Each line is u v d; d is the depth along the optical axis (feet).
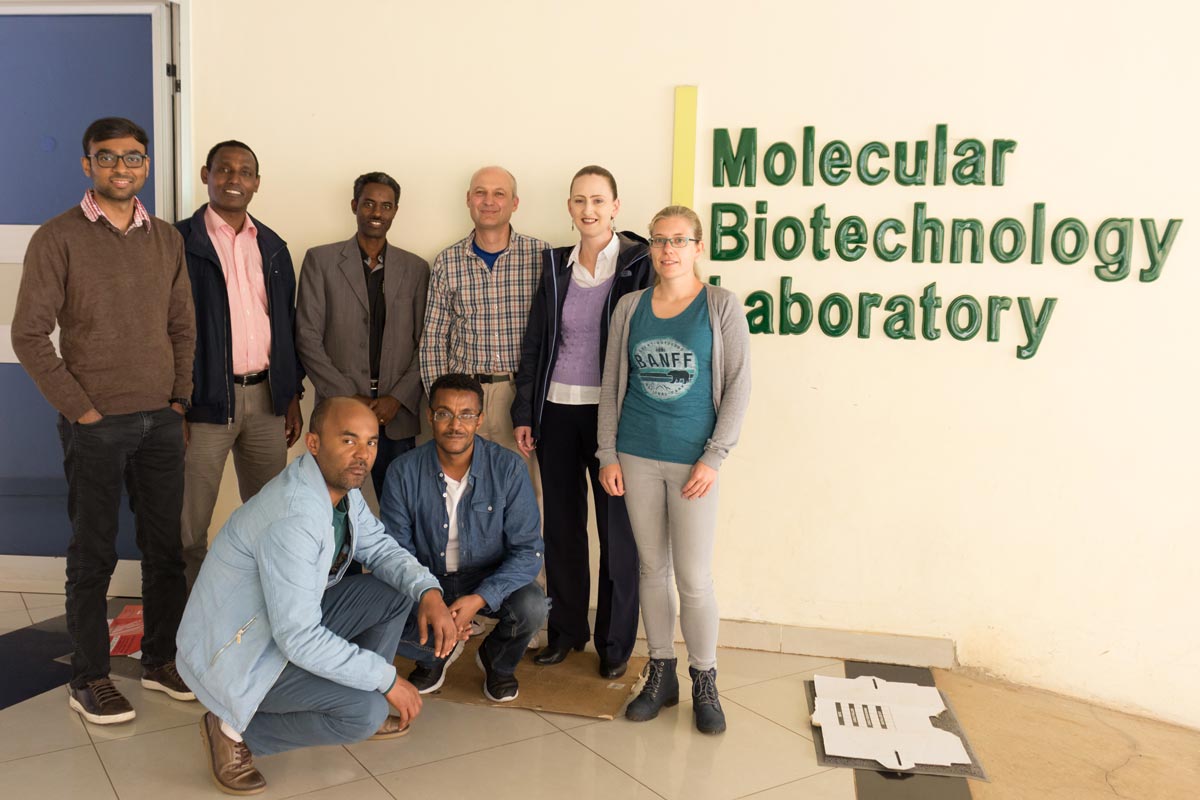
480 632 10.36
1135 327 9.36
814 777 7.53
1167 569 9.48
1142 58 9.14
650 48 10.01
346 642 6.72
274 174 10.80
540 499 10.10
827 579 10.15
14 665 9.27
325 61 10.62
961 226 9.51
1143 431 9.43
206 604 6.70
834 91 9.69
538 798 7.07
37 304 7.59
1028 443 9.64
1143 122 9.19
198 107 10.85
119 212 7.96
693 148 9.95
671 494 8.18
